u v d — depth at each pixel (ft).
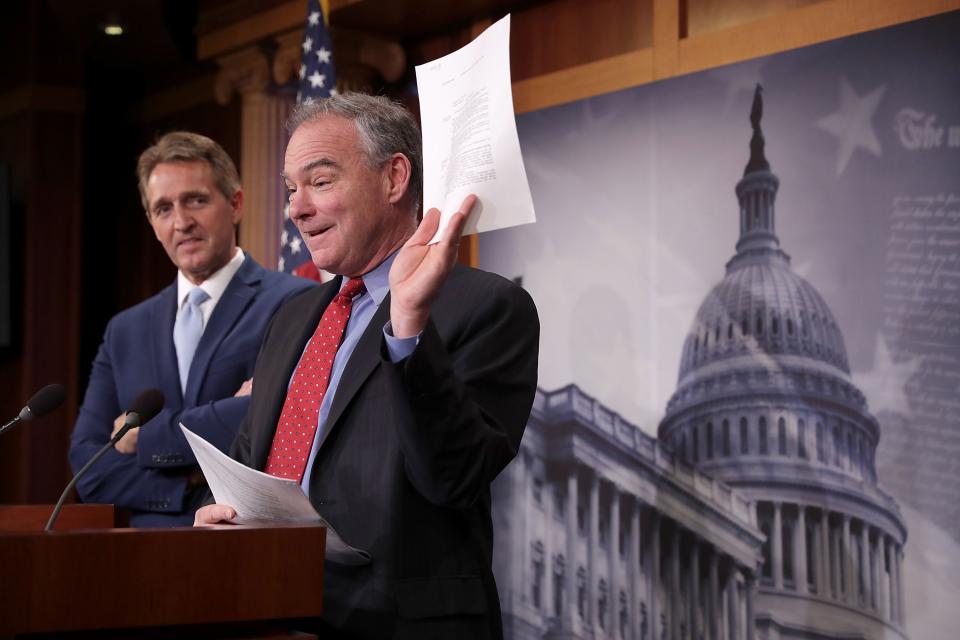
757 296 10.61
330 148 6.10
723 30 11.05
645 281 11.59
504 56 5.13
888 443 9.57
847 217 9.96
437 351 4.96
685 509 11.12
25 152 23.43
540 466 12.46
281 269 13.03
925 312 9.37
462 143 5.20
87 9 20.07
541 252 12.62
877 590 9.61
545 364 12.50
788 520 10.29
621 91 11.94
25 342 22.95
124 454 9.02
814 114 10.26
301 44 15.84
